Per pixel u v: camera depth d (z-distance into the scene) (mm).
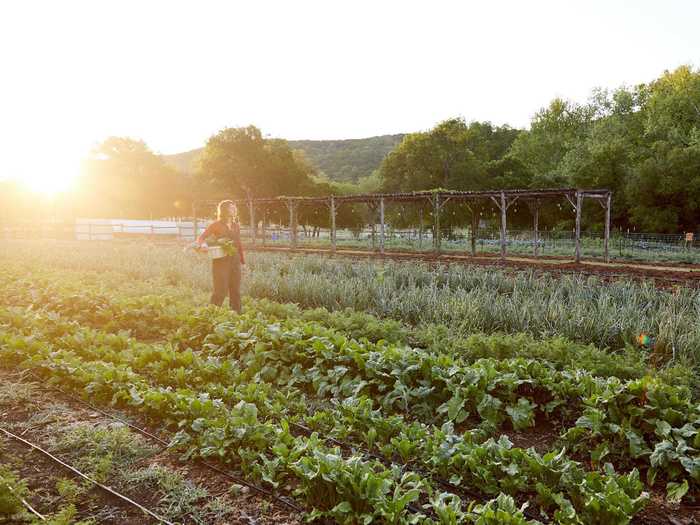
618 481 3207
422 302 8734
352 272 13852
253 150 47125
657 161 33094
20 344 6109
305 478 3271
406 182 41844
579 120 54656
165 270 14109
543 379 4758
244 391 4977
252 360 5840
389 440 4203
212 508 3264
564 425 4547
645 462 3934
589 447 4141
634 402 4277
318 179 60750
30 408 4840
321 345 5582
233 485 3494
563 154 52125
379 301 9133
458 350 6008
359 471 3197
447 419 4617
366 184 66875
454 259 19484
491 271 13539
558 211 36375
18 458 3850
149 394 4574
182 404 4336
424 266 14375
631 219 34156
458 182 40375
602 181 36844
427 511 3277
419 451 3910
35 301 9266
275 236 41250
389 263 15016
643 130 40656
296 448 3574
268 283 10773
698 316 7113
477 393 4621
